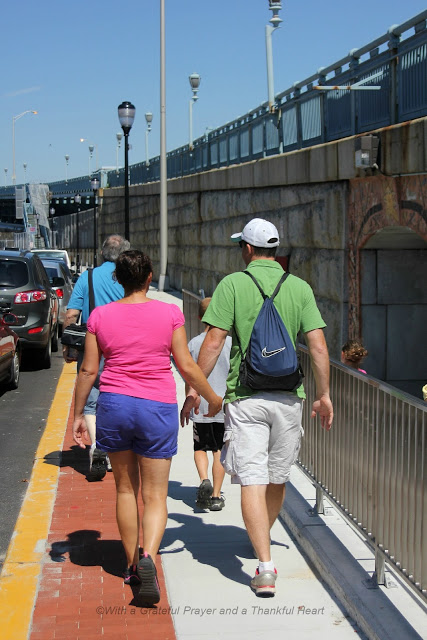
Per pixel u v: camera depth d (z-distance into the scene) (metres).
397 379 11.00
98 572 4.57
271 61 15.34
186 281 26.17
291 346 4.21
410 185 9.10
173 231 28.42
